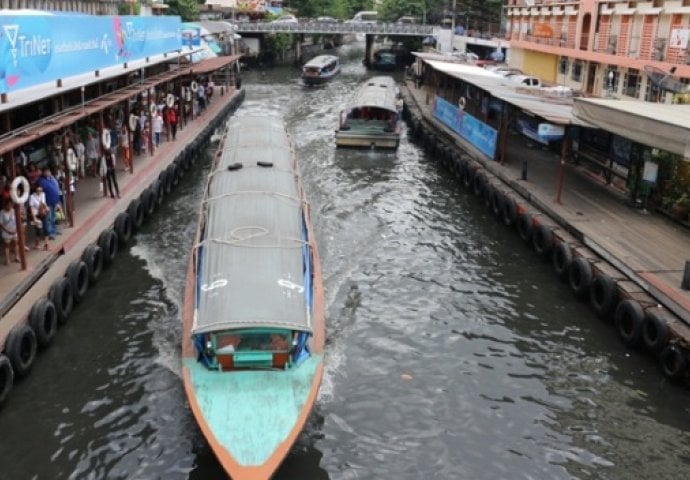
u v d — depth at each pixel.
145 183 22.09
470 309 16.39
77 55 17.94
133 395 12.61
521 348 14.68
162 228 20.58
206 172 28.14
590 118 18.80
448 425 12.17
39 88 15.90
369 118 33.28
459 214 23.44
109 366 13.42
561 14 45.41
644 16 33.59
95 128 23.38
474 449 11.59
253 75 63.88
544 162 26.23
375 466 11.14
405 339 14.97
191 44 35.94
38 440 11.35
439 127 34.41
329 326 15.36
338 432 11.89
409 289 17.38
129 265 17.75
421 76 52.03
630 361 14.09
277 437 10.14
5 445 11.19
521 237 20.78
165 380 13.07
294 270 12.84
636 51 34.47
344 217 22.56
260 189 16.16
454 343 14.85
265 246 13.28
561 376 13.67
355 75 66.00
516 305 16.56
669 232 17.98
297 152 32.03
